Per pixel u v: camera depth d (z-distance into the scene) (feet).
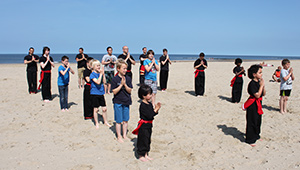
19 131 18.25
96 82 18.15
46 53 27.37
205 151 15.35
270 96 32.99
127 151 15.23
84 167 12.87
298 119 22.27
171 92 35.60
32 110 24.27
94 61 18.58
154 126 20.18
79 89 36.96
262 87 15.51
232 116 23.48
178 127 20.04
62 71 23.08
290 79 23.65
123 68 15.52
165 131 19.03
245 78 53.72
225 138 17.63
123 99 16.16
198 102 29.25
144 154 14.10
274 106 27.30
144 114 13.53
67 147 15.56
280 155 14.79
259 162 13.88
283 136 17.98
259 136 16.62
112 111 24.71
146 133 13.61
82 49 36.73
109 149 15.47
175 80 49.93
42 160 13.61
